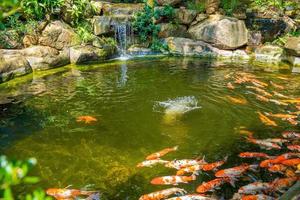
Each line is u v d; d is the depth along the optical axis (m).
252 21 11.94
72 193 4.08
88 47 10.02
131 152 5.11
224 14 11.91
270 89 7.88
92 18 10.81
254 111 6.59
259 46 11.38
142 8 11.71
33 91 7.55
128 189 4.24
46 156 4.97
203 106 6.80
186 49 11.11
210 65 9.95
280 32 11.80
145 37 11.21
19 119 6.15
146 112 6.50
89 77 8.59
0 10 1.40
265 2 12.57
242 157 4.96
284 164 4.70
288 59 10.41
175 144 5.35
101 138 5.52
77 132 5.70
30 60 8.94
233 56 11.01
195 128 5.89
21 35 9.12
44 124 5.96
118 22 10.90
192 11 11.63
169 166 4.71
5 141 5.38
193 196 3.98
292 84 8.30
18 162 1.17
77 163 4.80
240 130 5.82
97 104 6.86
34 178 1.20
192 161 4.77
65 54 9.67
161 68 9.50
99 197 4.07
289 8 12.65
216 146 5.29
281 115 6.34
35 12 9.49
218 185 4.25
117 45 10.91
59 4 9.96
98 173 4.58
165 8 11.38
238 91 7.66
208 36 11.27
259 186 4.18
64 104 6.84
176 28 11.49
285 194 3.80
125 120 6.16
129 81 8.29
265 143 5.33
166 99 7.14
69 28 10.12
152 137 5.57
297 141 5.43
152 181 4.37
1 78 8.04
